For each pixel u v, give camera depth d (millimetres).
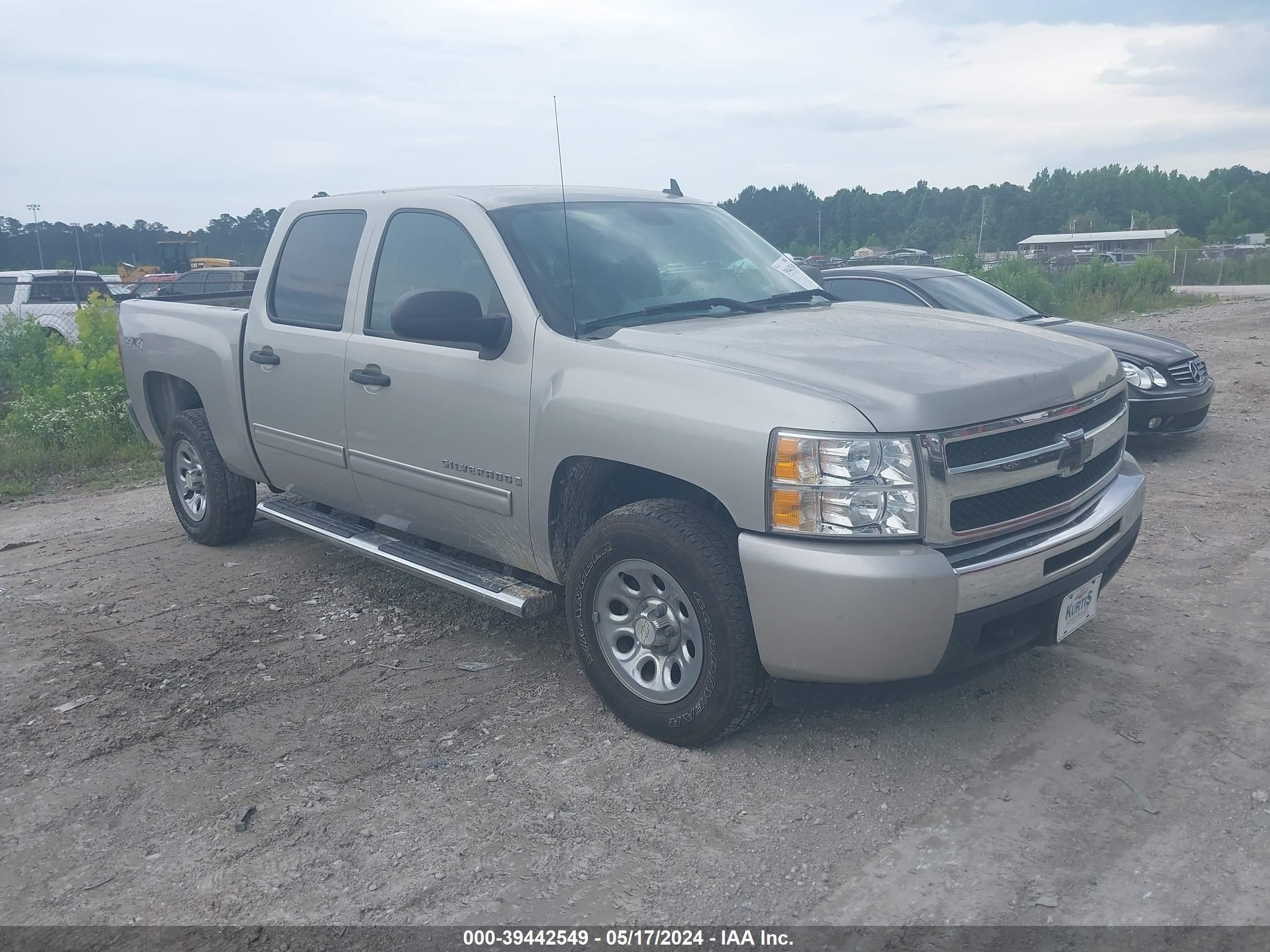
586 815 3154
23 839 3148
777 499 3076
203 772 3512
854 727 3668
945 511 3061
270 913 2744
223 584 5516
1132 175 142000
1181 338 16188
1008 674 4059
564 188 4379
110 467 9797
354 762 3543
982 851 2908
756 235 5129
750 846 2967
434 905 2750
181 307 6020
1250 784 3215
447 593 5254
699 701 3396
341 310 4750
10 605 5312
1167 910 2639
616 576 3615
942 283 8297
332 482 4934
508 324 3906
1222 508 6406
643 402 3400
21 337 15438
